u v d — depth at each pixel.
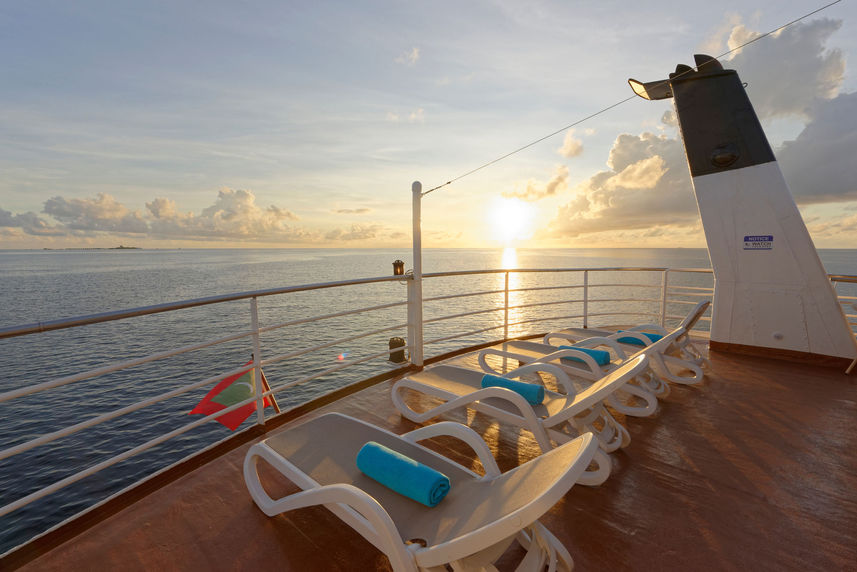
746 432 2.45
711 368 3.62
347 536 1.60
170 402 26.91
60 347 41.50
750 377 3.40
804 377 3.39
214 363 36.03
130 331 48.94
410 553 1.11
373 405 2.89
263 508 1.69
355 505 1.20
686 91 4.00
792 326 3.77
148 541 1.58
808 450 2.23
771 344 3.89
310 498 1.39
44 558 1.50
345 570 1.43
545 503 0.96
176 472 2.00
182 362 36.00
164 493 1.87
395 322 60.22
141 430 23.06
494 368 3.73
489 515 1.14
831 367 3.61
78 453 20.53
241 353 39.84
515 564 1.41
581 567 1.42
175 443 21.42
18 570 1.44
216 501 1.82
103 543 1.57
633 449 2.26
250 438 2.39
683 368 3.63
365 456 1.48
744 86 3.73
